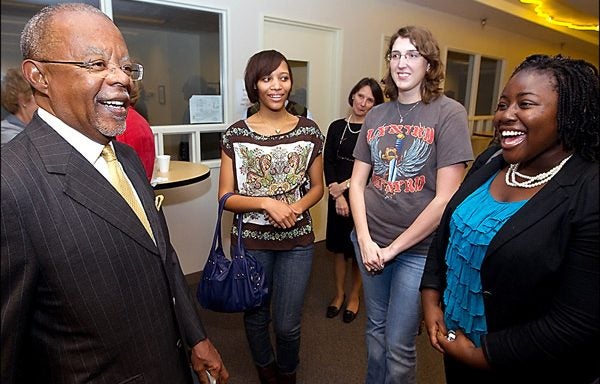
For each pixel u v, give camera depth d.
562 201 0.72
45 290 0.69
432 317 1.03
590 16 5.11
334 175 2.41
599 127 0.72
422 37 1.26
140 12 2.50
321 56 3.47
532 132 0.76
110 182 0.82
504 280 0.80
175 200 2.81
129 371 0.79
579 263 0.69
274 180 1.55
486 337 0.84
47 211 0.67
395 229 1.37
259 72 1.49
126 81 0.77
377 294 1.50
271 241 1.57
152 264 0.81
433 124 1.28
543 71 0.75
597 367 0.75
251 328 1.68
